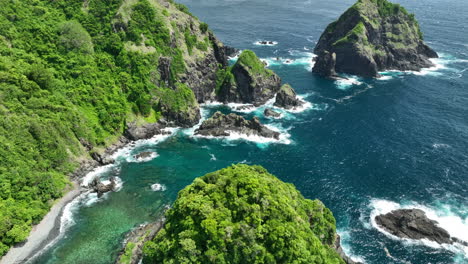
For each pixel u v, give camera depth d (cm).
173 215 7525
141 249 7925
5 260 7700
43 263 7712
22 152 9675
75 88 12588
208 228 6556
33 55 12544
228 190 7262
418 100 16525
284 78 19075
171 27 15762
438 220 9238
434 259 8156
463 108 15638
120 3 15162
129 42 14500
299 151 12388
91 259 7856
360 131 13738
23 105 10712
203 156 12069
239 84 16425
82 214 9206
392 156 12081
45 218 8944
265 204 6975
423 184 10662
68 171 10475
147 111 13488
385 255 8262
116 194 10031
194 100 14738
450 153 12256
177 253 6562
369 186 10575
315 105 16075
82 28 14262
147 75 13988
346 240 8662
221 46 18188
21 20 13225
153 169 11275
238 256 6469
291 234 6538
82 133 11575
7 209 8388
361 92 17538
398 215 9294
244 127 13625
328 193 10256
